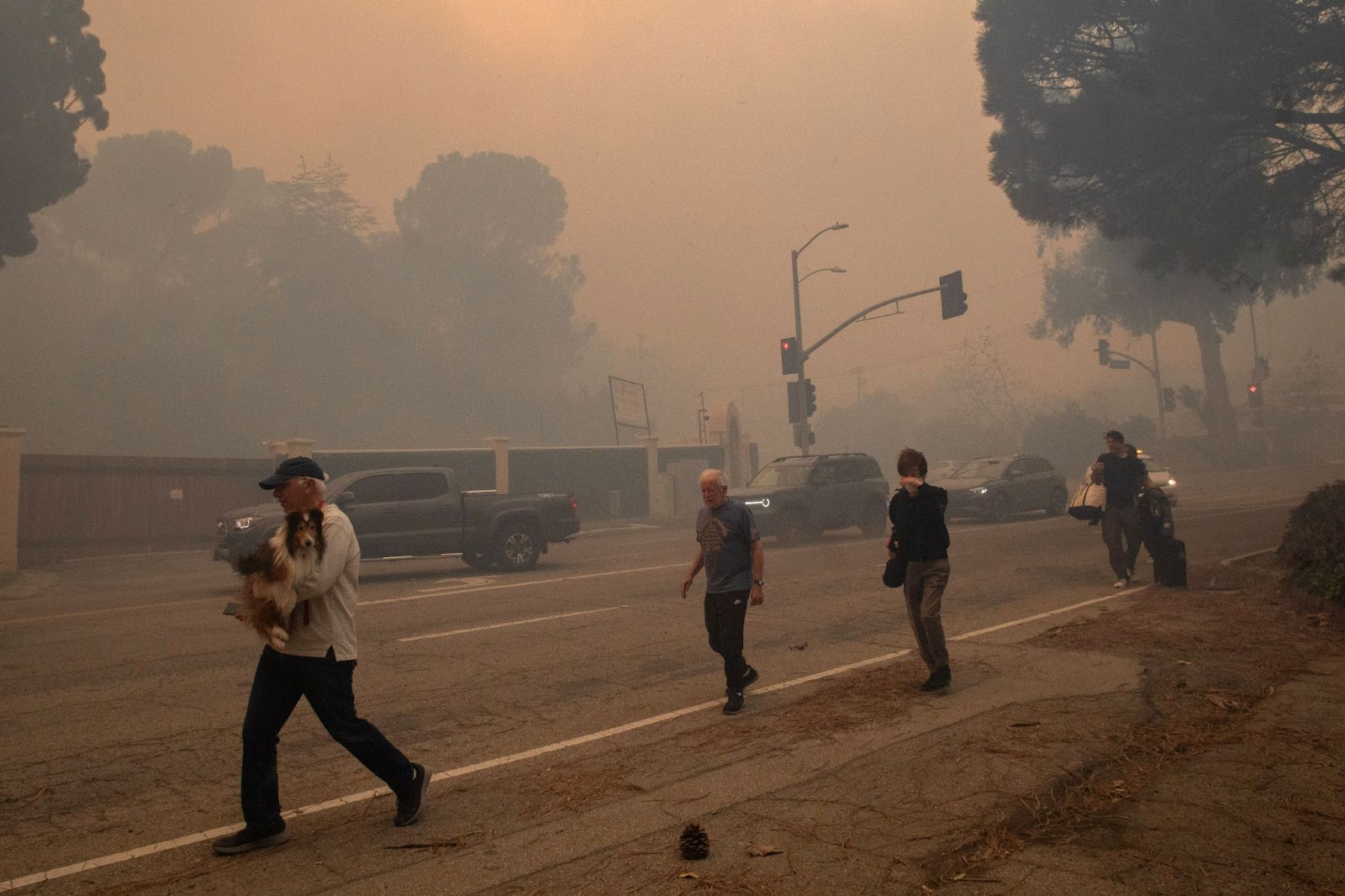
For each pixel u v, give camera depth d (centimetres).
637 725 611
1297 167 1577
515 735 598
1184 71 1520
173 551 2448
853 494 2059
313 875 389
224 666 833
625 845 404
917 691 657
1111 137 1630
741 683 635
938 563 662
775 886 355
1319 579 862
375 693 712
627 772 510
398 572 1606
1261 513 2084
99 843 436
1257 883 346
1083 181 1812
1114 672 685
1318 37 1401
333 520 422
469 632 963
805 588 1223
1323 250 1623
